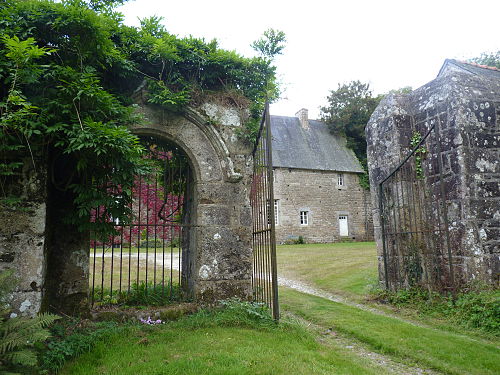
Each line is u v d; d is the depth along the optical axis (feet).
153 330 13.34
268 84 18.12
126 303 15.78
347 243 69.21
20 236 12.55
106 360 10.64
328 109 87.81
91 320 13.91
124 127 12.74
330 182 78.23
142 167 13.92
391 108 23.12
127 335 12.69
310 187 76.13
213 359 10.59
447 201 19.80
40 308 12.51
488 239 18.60
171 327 13.76
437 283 19.43
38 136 12.69
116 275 28.89
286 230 72.49
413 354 12.57
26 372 9.51
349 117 83.51
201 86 16.94
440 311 17.67
